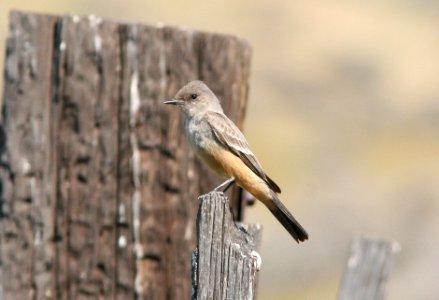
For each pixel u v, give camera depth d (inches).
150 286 463.5
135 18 1587.1
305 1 1740.9
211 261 340.5
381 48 1660.9
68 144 462.6
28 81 465.1
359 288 574.6
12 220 462.6
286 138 1425.9
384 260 573.6
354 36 1665.8
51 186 462.0
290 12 1685.5
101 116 463.2
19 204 462.6
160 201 468.1
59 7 1534.2
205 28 1605.6
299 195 1279.5
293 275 1113.4
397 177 1344.7
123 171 463.8
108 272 461.1
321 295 1101.7
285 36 1647.4
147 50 468.8
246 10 1684.3
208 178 492.4
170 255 466.0
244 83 491.8
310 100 1547.7
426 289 1085.8
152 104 469.1
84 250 460.8
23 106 464.8
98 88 463.8
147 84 468.4
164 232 466.6
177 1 1626.5
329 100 1546.5
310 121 1489.9
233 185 514.9
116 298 460.8
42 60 465.1
